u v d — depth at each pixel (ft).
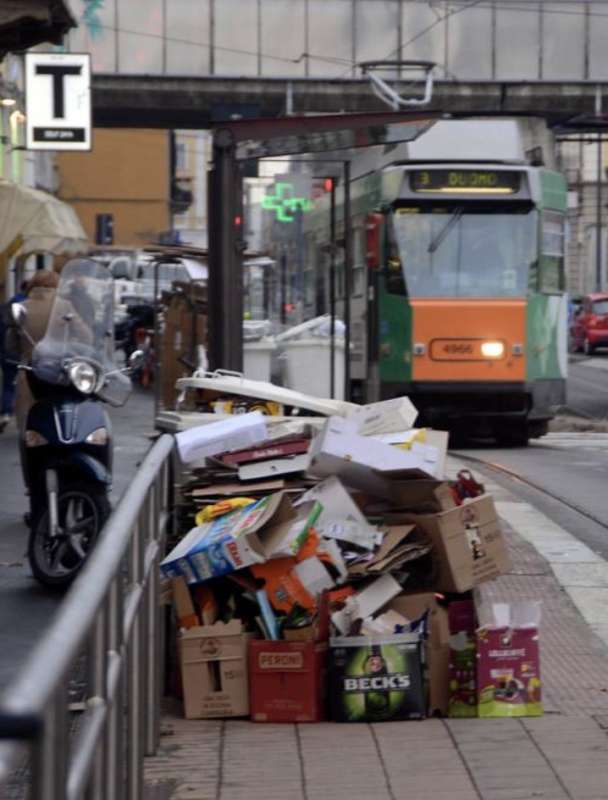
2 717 11.22
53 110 123.03
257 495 36.47
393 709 31.83
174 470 36.50
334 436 35.35
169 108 211.20
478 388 107.45
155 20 205.67
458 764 28.86
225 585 33.58
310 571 32.94
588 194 366.63
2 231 119.14
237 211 67.10
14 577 49.21
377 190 109.81
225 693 32.01
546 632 40.65
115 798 19.57
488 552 33.86
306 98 208.54
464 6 208.95
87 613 15.34
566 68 212.43
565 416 152.56
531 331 108.06
